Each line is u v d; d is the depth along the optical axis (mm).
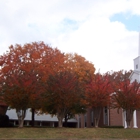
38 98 23281
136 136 20500
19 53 31312
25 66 29625
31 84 22906
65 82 23875
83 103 26047
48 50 33219
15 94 22438
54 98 23938
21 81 22625
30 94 22688
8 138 17766
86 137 19297
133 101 25188
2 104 31312
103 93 25500
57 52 34094
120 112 33281
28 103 23062
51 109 26656
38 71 29094
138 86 25719
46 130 20969
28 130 20672
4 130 20406
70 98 23938
